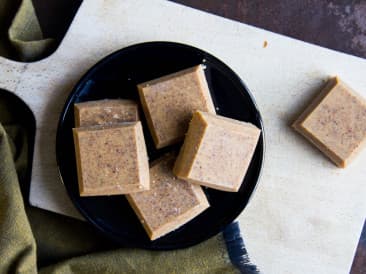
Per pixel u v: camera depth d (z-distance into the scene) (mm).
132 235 478
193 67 464
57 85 488
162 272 496
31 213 513
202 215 480
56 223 514
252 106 469
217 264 497
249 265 493
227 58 493
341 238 498
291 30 538
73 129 454
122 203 481
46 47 502
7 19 516
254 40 493
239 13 540
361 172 497
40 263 512
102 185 449
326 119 477
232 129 451
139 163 449
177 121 460
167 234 478
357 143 477
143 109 469
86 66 489
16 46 494
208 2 539
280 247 497
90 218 470
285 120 495
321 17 538
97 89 477
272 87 494
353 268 536
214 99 478
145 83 466
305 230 497
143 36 490
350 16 540
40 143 488
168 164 469
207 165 450
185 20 491
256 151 469
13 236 466
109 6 489
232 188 457
